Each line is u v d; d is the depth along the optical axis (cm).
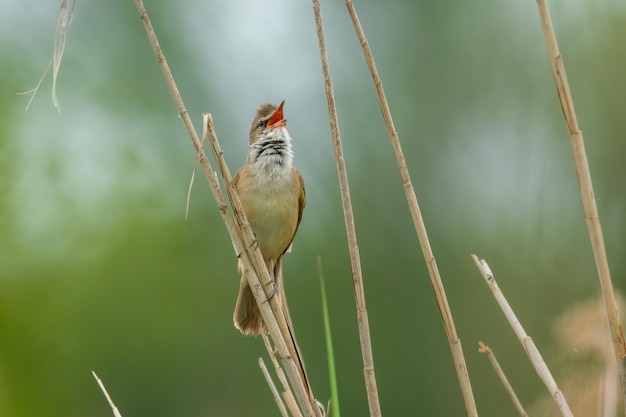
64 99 1462
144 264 1409
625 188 1182
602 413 619
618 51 1213
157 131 1441
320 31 577
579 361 649
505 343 1208
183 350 1371
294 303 1281
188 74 1400
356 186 1312
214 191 611
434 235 1292
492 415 1205
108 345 1382
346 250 1304
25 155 1464
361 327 568
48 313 1412
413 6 1369
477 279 1258
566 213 1134
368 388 563
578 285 1100
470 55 1338
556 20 1248
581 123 1220
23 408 1380
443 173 1312
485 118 1309
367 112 1340
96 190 1470
